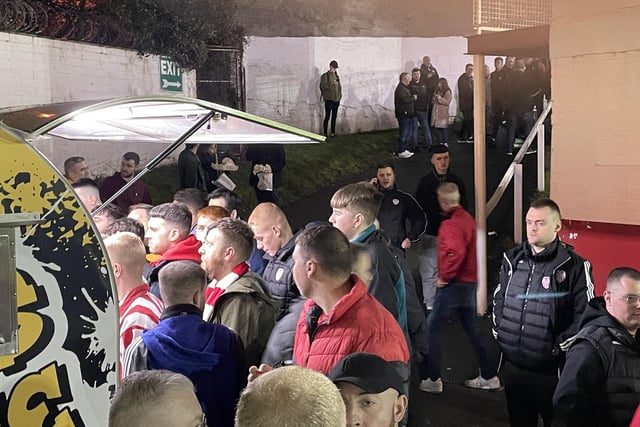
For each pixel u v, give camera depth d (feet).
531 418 11.87
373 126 42.96
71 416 5.28
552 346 11.14
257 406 4.68
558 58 12.12
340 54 43.27
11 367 4.95
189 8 38.47
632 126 11.01
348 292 8.26
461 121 36.88
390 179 18.52
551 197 12.40
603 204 11.55
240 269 9.76
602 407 9.48
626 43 11.03
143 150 34.40
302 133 9.52
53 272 5.17
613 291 9.43
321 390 4.80
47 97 29.66
